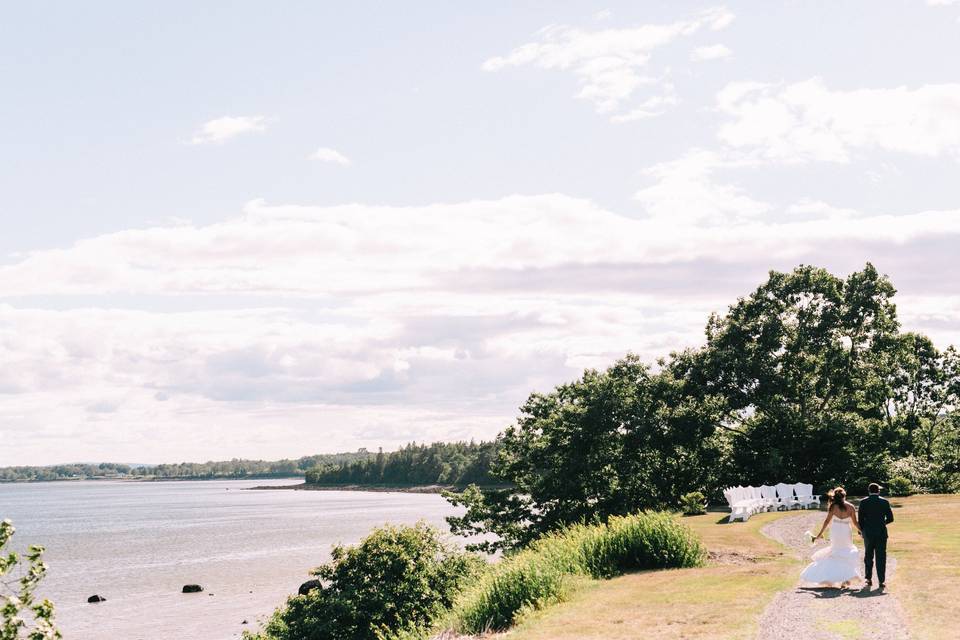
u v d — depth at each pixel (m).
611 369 49.84
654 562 19.72
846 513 14.70
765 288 55.34
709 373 52.62
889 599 13.22
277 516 150.75
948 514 28.34
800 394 52.62
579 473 43.84
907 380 65.44
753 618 12.53
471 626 16.83
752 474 47.66
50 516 171.00
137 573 74.44
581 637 12.42
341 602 32.44
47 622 8.83
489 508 44.97
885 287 53.53
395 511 153.38
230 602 59.00
